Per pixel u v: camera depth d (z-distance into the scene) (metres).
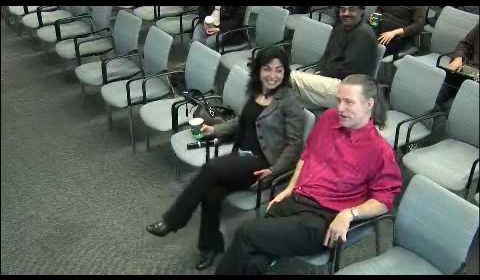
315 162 2.59
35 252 3.01
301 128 2.75
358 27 3.56
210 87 3.58
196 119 3.12
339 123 2.51
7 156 3.89
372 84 2.40
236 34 4.57
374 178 2.41
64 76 5.19
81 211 3.33
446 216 2.14
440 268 2.22
